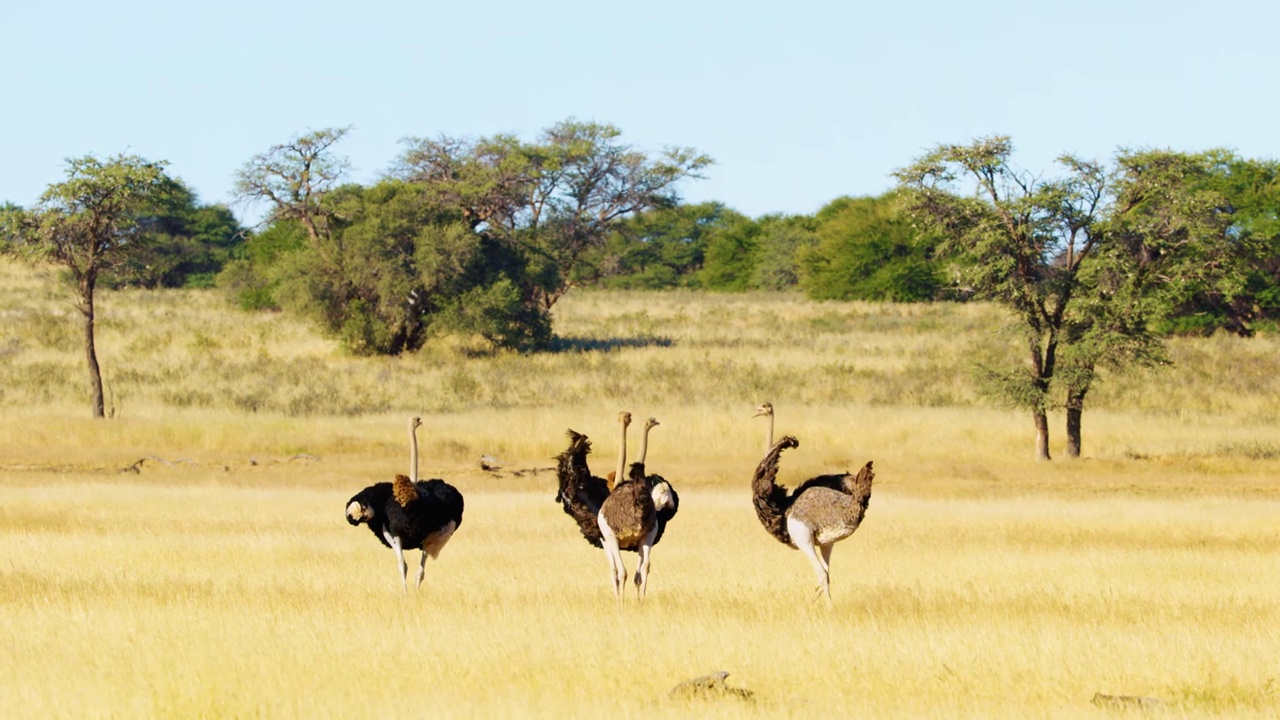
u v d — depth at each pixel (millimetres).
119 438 117188
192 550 62156
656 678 35375
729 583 53938
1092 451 121062
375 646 38562
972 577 55719
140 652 37375
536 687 33875
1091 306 110250
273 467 106812
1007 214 110812
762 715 30875
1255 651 38188
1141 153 108812
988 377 115250
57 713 30906
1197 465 112312
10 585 51062
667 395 156750
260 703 31516
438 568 58250
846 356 196000
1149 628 42344
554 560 61438
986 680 35000
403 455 114125
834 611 46156
